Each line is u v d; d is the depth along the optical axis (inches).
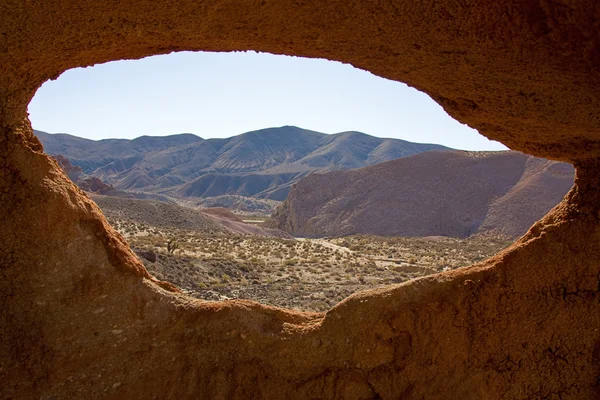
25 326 176.2
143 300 188.4
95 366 180.1
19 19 145.2
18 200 173.8
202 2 142.0
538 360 194.1
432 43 147.8
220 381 186.1
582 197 199.9
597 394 194.2
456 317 190.1
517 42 140.3
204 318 191.8
